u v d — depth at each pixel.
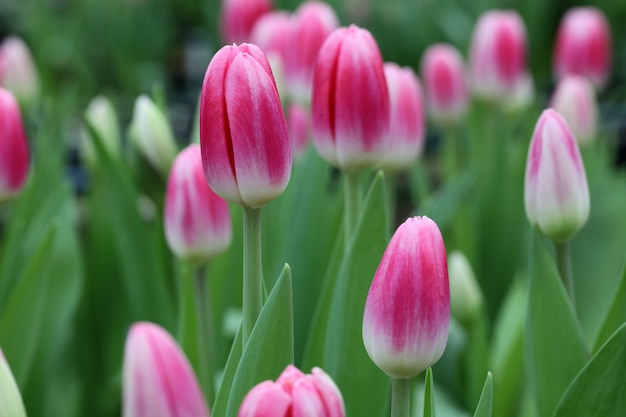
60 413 1.38
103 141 1.22
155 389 0.86
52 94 2.55
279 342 0.96
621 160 2.34
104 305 1.39
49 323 1.26
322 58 1.04
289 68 1.31
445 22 2.72
